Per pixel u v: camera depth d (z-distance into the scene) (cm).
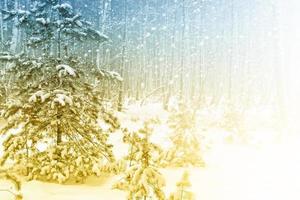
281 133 1978
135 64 4969
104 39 1101
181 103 1344
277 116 2381
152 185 758
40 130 1010
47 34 1043
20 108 983
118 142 1548
